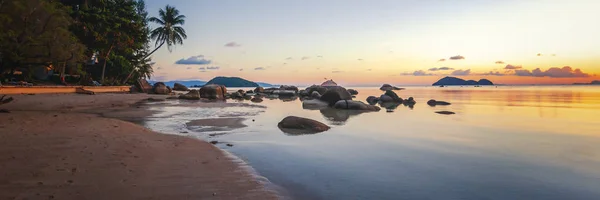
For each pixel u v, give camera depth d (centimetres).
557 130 1130
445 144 858
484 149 791
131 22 4294
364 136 987
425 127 1220
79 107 1945
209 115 1595
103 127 1024
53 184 447
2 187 429
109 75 4722
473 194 464
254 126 1198
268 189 467
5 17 1288
